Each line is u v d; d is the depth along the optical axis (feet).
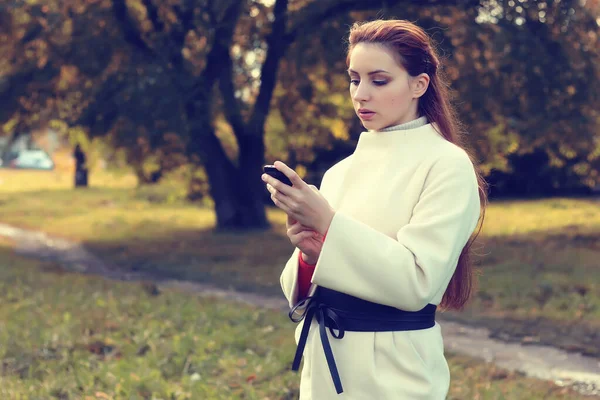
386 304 5.99
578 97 45.70
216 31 46.93
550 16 45.16
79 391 15.93
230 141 65.46
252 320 24.36
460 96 44.68
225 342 20.62
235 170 58.39
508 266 37.58
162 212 79.36
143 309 25.52
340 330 6.36
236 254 46.16
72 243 56.54
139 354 19.38
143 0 50.80
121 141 50.24
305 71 55.42
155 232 60.18
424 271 5.90
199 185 78.13
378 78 6.40
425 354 6.38
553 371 19.90
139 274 40.55
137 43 48.96
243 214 58.49
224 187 58.59
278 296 32.96
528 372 19.77
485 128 49.21
